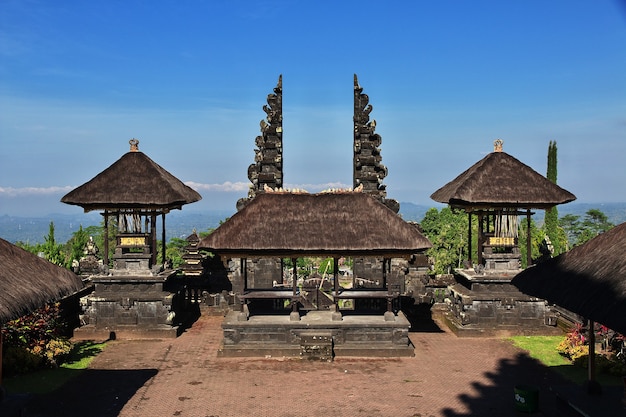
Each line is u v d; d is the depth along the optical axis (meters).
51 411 20.83
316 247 27.42
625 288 15.20
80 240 67.25
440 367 26.34
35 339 26.47
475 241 67.50
